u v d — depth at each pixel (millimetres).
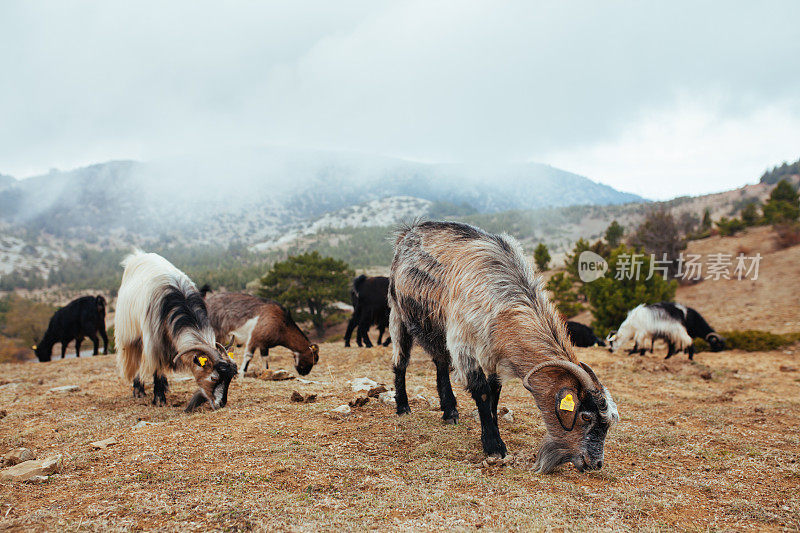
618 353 14359
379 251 182750
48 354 18422
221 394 6398
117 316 7367
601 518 3494
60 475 4004
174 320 6625
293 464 4223
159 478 3883
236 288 114312
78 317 18141
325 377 9539
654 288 20000
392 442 5012
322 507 3430
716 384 9492
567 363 3877
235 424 5547
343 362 11477
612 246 43406
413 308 5254
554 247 141375
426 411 6297
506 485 3959
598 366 11250
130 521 3143
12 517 3195
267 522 3158
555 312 4414
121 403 7191
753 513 3699
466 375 4551
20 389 8898
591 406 3867
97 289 171125
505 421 6023
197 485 3754
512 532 3145
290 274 45375
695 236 41906
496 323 4312
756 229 38469
